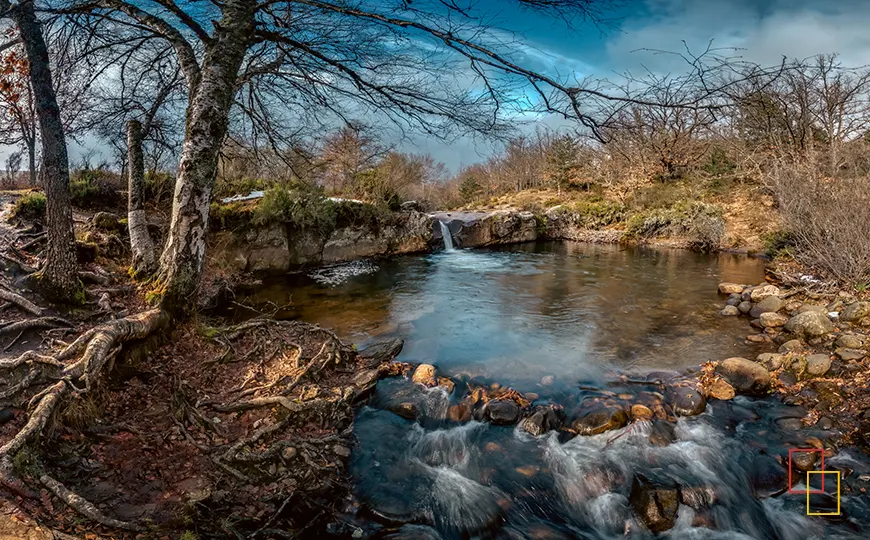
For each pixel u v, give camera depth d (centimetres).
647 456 466
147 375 466
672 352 715
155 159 806
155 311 520
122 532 279
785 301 899
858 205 912
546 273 1389
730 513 398
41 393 353
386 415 529
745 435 498
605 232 2222
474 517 385
